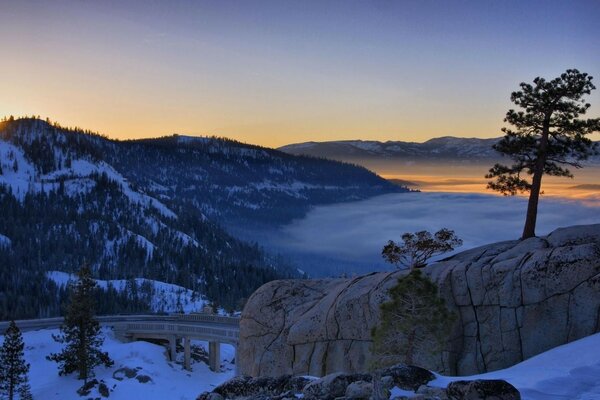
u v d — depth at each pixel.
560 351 29.70
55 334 106.06
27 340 102.00
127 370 90.50
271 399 25.80
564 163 40.97
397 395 23.88
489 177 42.81
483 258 38.50
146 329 106.00
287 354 42.56
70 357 90.75
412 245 46.59
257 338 44.47
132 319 124.12
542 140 40.94
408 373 25.09
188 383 92.06
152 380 88.38
